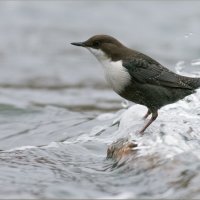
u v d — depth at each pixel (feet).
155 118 35.60
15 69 73.31
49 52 82.99
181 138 31.22
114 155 32.32
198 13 102.01
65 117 47.34
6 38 89.51
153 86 35.60
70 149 35.60
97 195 25.86
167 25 95.66
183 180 26.53
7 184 27.86
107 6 108.78
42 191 26.58
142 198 25.23
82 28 95.76
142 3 110.01
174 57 77.92
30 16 101.86
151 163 28.91
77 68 74.84
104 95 61.31
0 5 106.83
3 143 41.42
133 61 35.55
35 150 35.17
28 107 49.65
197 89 39.55
